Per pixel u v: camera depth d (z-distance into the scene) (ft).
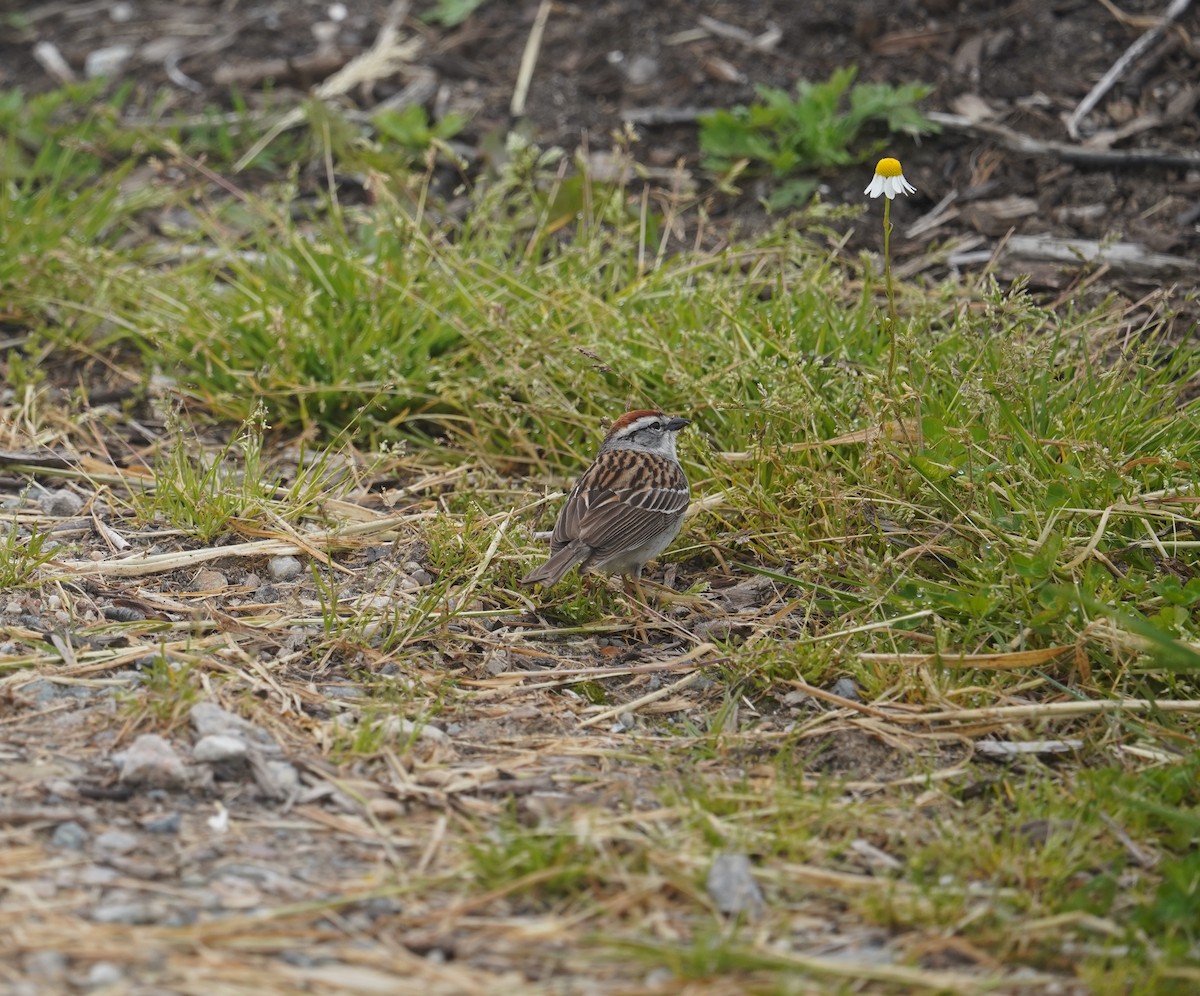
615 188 48.91
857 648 31.17
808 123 49.39
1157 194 46.98
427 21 59.72
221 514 35.73
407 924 22.16
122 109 57.72
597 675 31.07
